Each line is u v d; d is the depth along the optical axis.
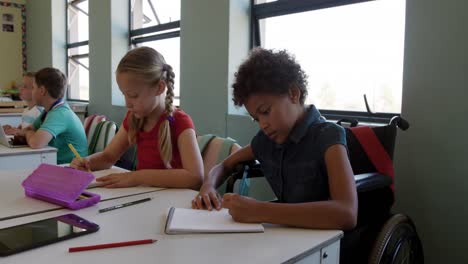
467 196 1.60
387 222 1.19
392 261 1.14
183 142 1.43
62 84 2.53
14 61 6.08
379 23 2.04
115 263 0.70
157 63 1.36
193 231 0.85
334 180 0.99
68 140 2.45
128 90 1.33
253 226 0.88
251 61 1.03
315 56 2.40
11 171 1.56
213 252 0.75
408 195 1.78
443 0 1.63
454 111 1.62
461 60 1.59
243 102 1.03
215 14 2.76
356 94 2.20
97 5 4.23
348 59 2.21
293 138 1.12
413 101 1.75
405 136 1.78
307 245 0.79
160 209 1.05
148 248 0.77
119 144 1.65
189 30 3.00
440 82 1.66
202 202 1.07
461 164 1.61
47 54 5.56
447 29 1.62
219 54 2.75
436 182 1.69
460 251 1.64
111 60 4.07
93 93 4.43
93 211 1.03
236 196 0.95
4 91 5.46
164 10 3.66
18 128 2.99
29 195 1.17
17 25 6.06
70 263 0.69
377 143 1.40
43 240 0.78
